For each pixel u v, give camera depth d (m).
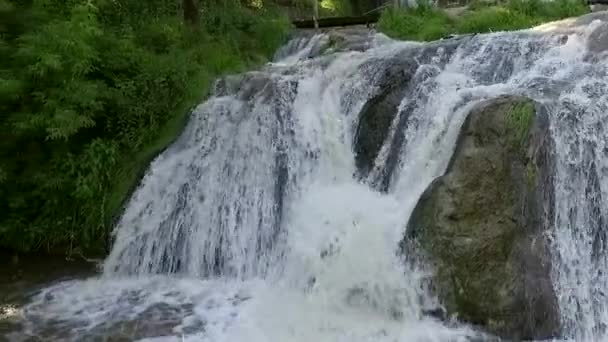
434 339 6.17
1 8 9.77
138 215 9.34
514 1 14.34
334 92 9.61
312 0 22.05
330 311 7.03
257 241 8.71
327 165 9.07
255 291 7.89
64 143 9.71
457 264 6.50
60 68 9.27
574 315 6.38
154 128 10.39
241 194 9.16
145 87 10.64
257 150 9.43
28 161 9.63
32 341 6.66
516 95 7.14
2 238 9.55
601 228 6.69
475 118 7.04
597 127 6.90
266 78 10.33
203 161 9.59
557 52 9.14
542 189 6.62
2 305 7.68
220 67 12.38
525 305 6.23
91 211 9.48
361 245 7.23
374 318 6.80
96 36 10.50
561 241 6.56
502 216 6.51
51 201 9.55
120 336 6.70
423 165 7.84
